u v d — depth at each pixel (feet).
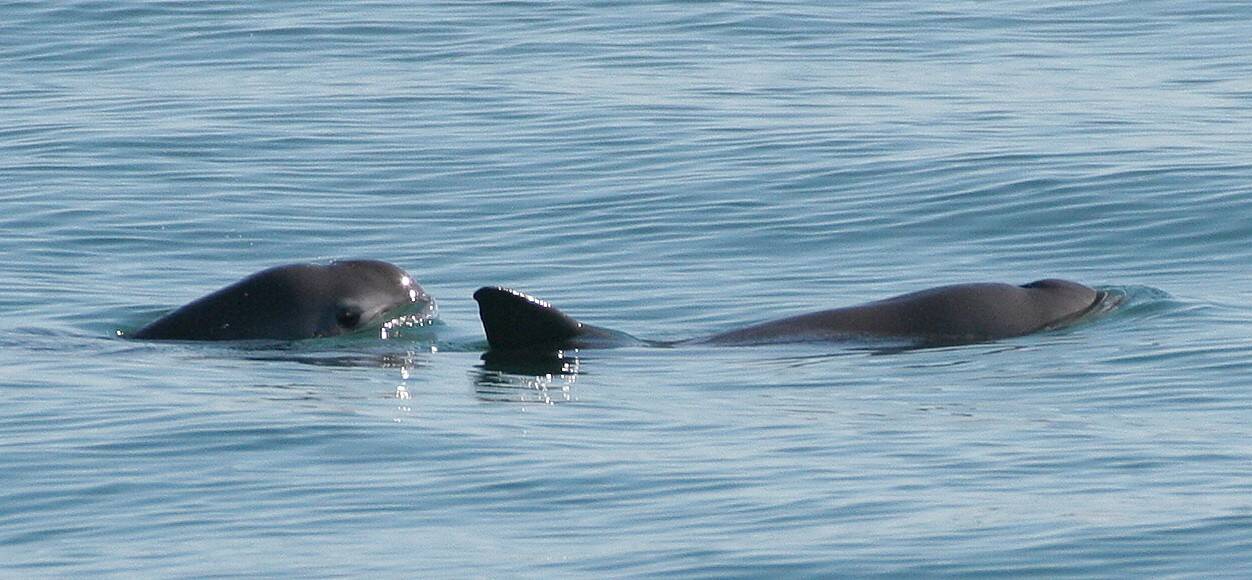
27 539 131.85
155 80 341.00
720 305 209.36
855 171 262.88
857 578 121.80
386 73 343.26
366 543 129.90
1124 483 138.92
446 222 248.93
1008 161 263.29
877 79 332.39
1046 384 169.89
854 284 216.54
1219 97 312.91
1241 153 264.93
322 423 157.79
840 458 147.33
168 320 197.47
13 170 274.77
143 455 149.48
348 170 274.36
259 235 244.01
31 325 201.98
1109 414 158.92
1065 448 148.56
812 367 179.11
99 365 180.65
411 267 229.45
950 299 193.47
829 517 132.77
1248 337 182.91
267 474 144.77
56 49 369.09
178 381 174.40
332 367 182.39
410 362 184.65
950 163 263.90
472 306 211.61
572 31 379.35
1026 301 193.98
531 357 186.09
